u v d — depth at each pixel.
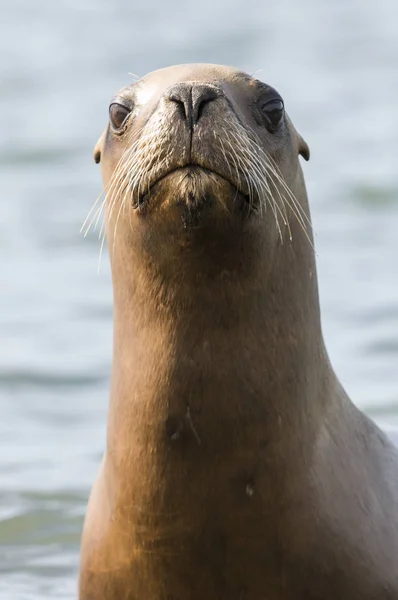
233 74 34.12
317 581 34.16
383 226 91.81
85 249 88.75
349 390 61.56
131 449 33.66
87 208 98.00
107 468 35.16
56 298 78.69
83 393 64.06
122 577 34.78
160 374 33.00
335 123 125.81
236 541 33.47
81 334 72.44
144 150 31.33
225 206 31.03
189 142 30.89
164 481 33.28
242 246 31.84
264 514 33.38
